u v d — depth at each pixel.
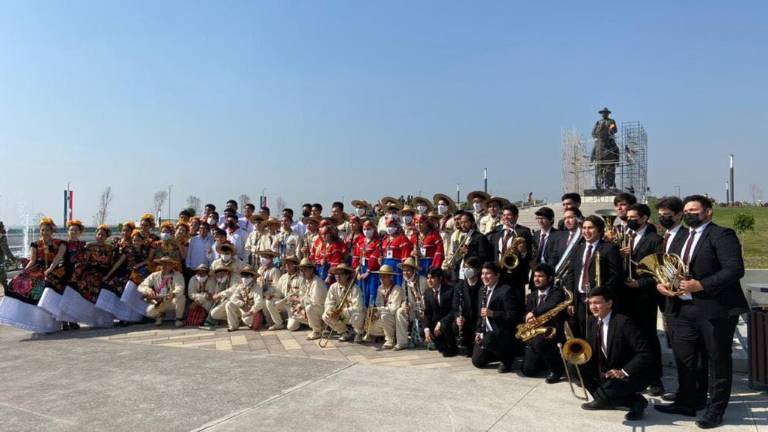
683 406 5.52
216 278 11.16
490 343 7.13
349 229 12.47
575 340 5.39
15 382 6.81
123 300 10.78
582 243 6.95
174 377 6.97
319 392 6.29
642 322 6.39
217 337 9.71
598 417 5.45
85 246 10.73
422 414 5.54
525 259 8.09
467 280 8.02
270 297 10.42
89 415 5.60
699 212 5.43
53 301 9.96
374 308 8.89
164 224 11.35
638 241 6.61
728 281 5.10
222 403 5.93
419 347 8.85
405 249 10.09
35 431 5.18
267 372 7.19
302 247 12.11
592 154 34.53
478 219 10.76
